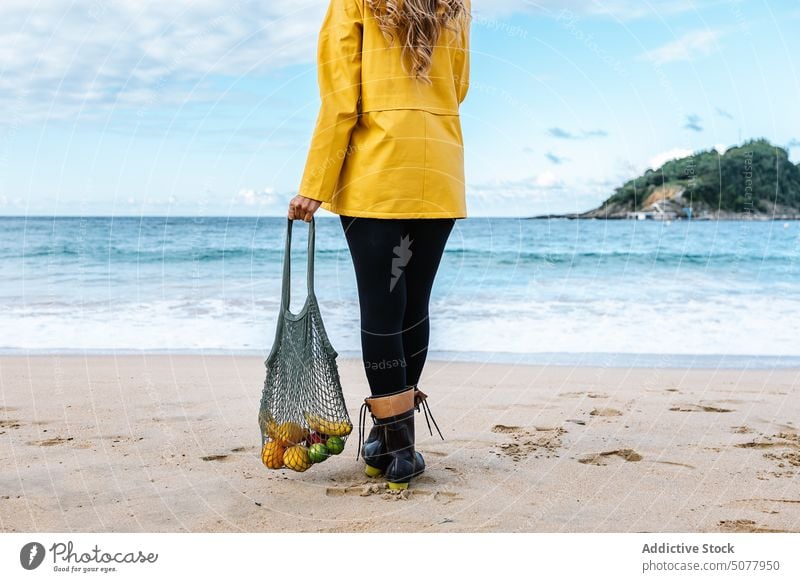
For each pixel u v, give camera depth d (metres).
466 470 2.62
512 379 4.55
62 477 2.51
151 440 3.00
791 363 5.21
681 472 2.60
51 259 14.34
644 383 4.43
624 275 11.67
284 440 2.48
